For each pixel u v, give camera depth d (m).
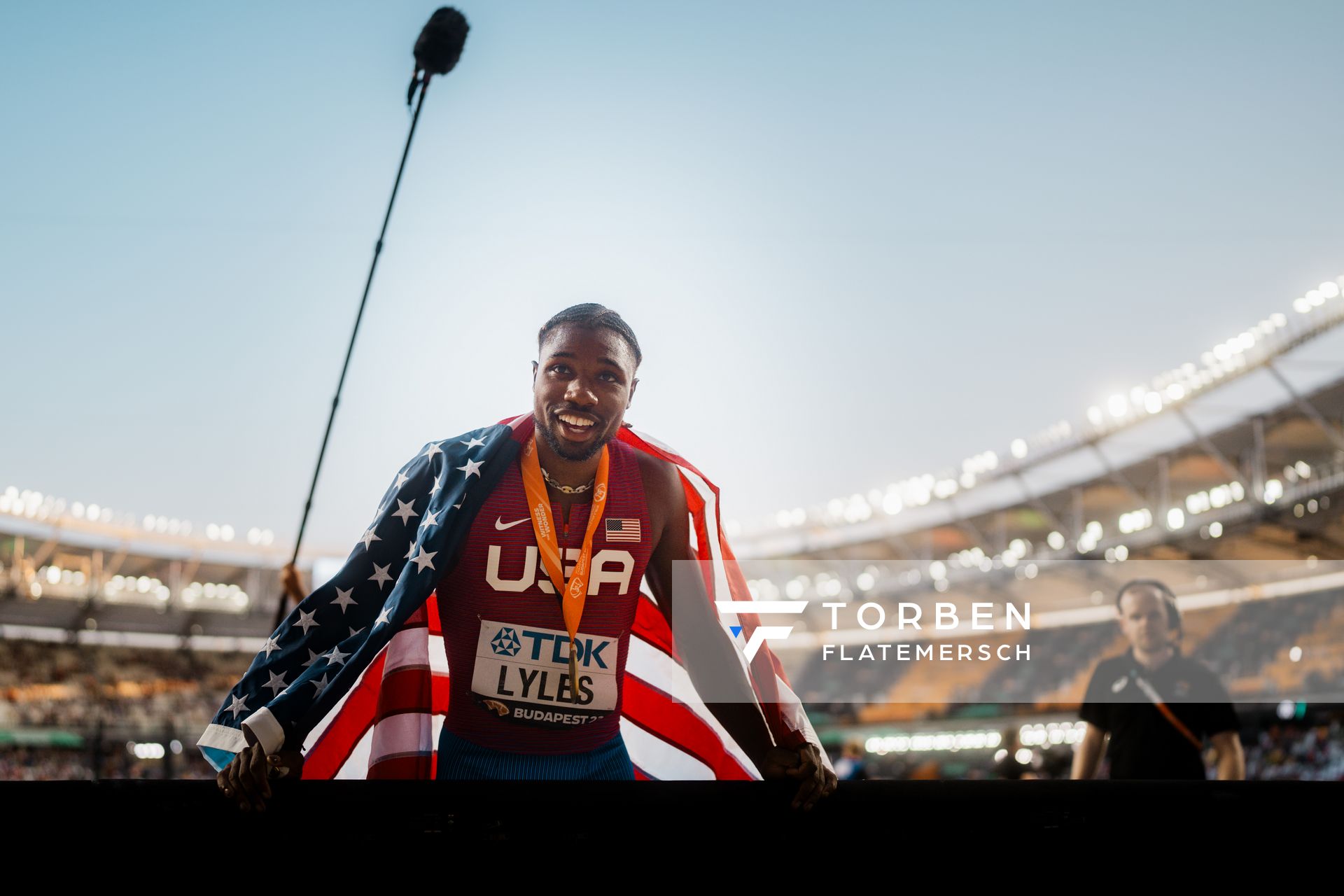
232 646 46.81
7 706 37.38
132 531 43.34
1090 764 4.17
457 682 2.00
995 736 34.25
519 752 1.99
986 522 42.28
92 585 42.66
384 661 2.09
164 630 44.88
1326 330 28.94
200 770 38.56
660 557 2.17
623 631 2.07
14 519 40.03
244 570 47.19
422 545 1.85
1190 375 32.84
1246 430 33.00
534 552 1.99
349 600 1.91
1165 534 35.25
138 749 37.84
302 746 1.71
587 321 2.05
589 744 2.03
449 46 2.60
